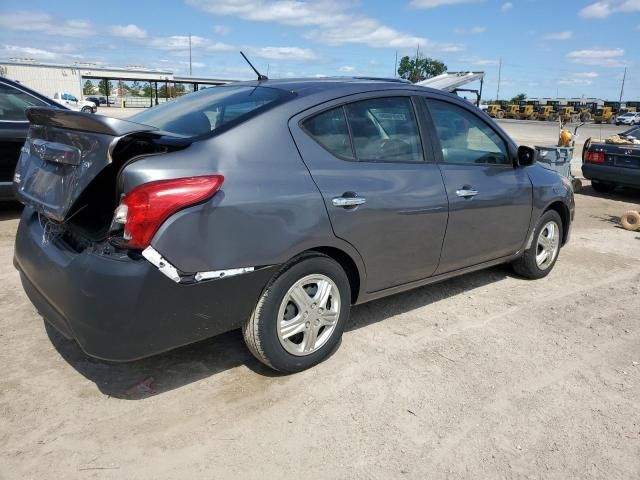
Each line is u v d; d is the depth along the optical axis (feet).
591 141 36.81
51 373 10.45
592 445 9.03
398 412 9.67
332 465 8.30
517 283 16.65
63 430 8.84
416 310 14.17
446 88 45.27
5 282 14.85
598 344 12.70
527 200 15.17
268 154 9.67
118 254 8.46
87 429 8.89
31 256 9.97
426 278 12.98
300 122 10.28
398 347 12.05
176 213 8.38
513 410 9.90
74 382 10.19
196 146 9.04
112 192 9.34
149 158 8.52
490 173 14.06
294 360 10.45
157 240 8.26
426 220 12.15
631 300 15.64
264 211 9.29
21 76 163.63
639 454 8.85
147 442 8.64
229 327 9.49
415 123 12.42
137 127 8.41
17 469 7.95
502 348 12.26
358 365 11.18
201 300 8.83
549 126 150.82
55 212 9.00
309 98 10.64
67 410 9.35
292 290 10.07
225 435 8.88
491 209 13.92
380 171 11.28
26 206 11.45
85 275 8.47
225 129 9.51
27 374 10.39
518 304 14.93
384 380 10.66
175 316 8.65
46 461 8.14
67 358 11.02
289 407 9.67
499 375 11.09
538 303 15.07
